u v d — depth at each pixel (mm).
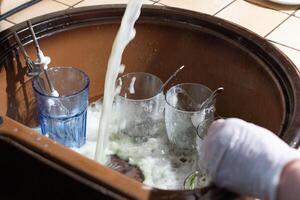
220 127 663
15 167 741
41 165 711
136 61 1032
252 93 950
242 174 633
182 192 667
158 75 1050
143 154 952
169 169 929
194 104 967
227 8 1120
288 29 1068
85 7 989
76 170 689
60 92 959
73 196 708
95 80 1035
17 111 950
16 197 769
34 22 949
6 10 1080
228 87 991
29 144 716
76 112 929
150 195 662
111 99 923
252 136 644
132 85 981
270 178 615
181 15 992
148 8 998
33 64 915
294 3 1124
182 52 1014
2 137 728
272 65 899
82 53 1004
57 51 978
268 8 1125
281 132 768
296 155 632
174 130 945
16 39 919
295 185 602
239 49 949
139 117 958
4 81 914
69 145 950
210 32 976
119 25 994
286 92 845
